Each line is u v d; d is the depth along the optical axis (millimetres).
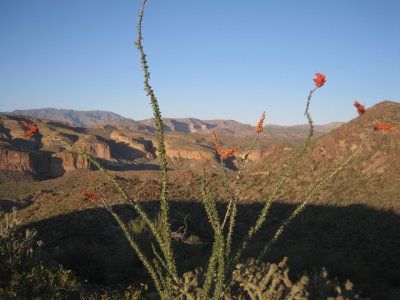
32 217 39000
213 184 45594
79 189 43469
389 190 34562
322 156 47156
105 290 11398
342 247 26922
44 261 9570
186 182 48562
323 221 32250
